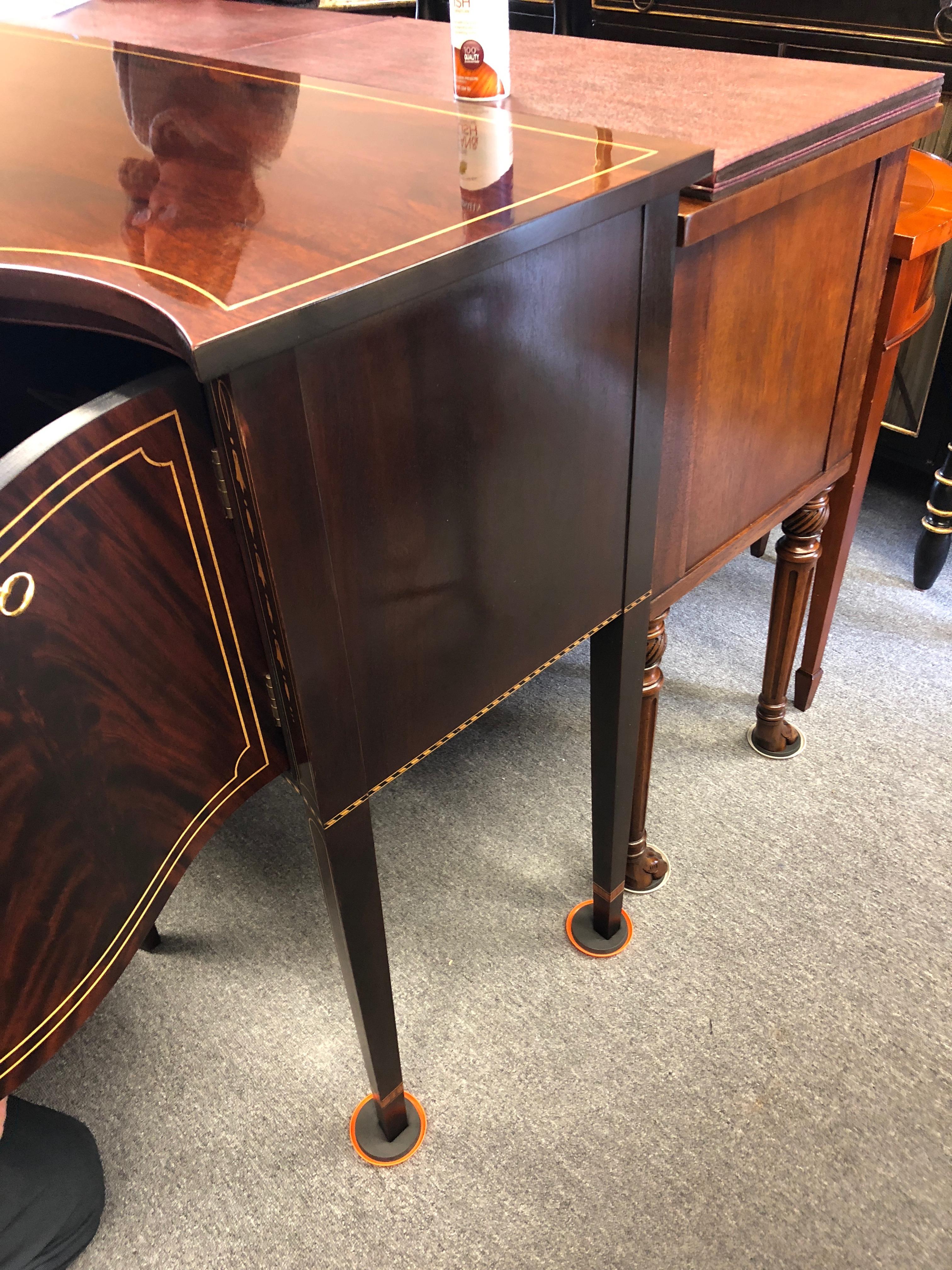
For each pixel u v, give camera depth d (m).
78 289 0.59
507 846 1.37
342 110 0.92
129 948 0.72
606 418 0.80
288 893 1.32
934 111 1.03
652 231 0.73
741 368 0.96
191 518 0.63
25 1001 0.65
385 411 0.62
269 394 0.55
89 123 0.93
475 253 0.59
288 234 0.62
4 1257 0.90
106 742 0.63
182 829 0.73
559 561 0.84
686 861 1.33
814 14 1.68
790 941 1.22
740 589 1.85
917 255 1.11
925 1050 1.10
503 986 1.19
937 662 1.65
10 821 0.59
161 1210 1.00
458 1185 1.00
